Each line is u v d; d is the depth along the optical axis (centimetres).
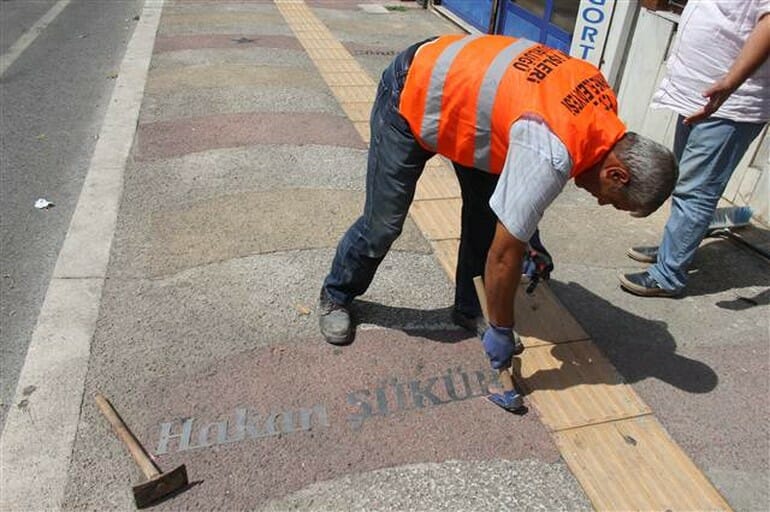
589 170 201
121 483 218
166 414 243
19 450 227
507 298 217
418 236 361
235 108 519
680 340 297
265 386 257
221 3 859
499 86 202
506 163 197
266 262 331
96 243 340
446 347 282
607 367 278
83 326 283
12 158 450
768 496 225
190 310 295
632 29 464
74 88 580
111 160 428
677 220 309
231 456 228
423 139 226
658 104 320
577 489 224
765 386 272
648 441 243
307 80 591
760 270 353
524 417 250
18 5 856
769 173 383
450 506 216
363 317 297
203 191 395
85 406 245
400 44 724
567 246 366
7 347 283
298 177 418
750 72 264
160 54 639
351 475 224
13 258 343
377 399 254
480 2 754
